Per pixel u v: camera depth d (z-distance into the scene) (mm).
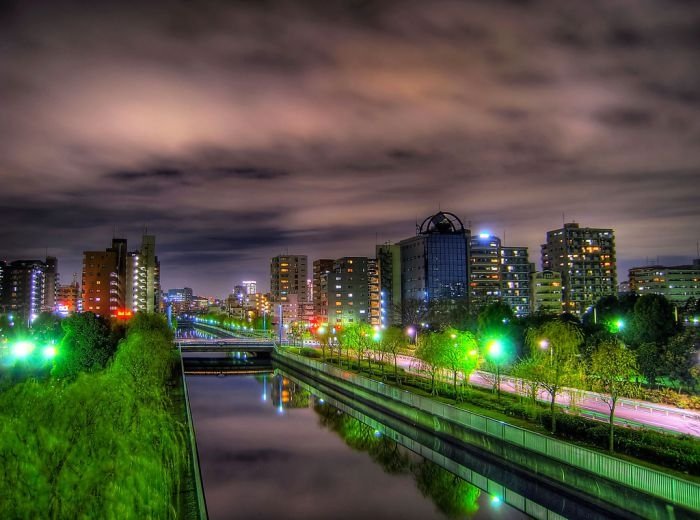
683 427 48906
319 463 58625
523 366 55500
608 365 44531
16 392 24469
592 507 38906
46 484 18859
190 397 101312
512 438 48281
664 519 33469
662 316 82500
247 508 45750
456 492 49188
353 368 107750
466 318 129375
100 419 24500
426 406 64812
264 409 89438
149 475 22797
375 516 43594
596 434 45062
